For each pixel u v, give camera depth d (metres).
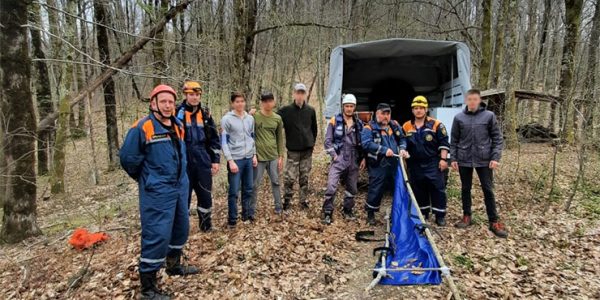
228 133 5.46
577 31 12.45
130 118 14.95
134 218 6.89
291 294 3.93
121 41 15.95
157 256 3.62
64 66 10.62
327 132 5.94
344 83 9.77
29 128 5.93
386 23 18.89
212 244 5.01
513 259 4.59
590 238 5.24
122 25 15.27
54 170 10.61
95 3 12.09
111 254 4.96
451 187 7.67
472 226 5.66
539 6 22.83
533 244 5.05
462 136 5.44
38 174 13.76
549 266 4.44
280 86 18.80
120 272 4.32
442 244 5.04
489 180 5.36
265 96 5.72
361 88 10.02
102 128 19.02
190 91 4.80
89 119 12.11
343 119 5.89
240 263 4.50
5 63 5.67
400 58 8.61
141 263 3.63
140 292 3.86
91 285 4.12
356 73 9.35
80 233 5.50
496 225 5.36
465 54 7.44
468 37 14.25
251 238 5.18
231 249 4.81
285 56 19.22
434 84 9.59
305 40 19.30
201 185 5.11
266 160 5.92
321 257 4.74
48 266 4.87
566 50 12.51
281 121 6.03
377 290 3.98
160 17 8.60
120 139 17.55
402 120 9.55
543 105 18.50
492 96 12.76
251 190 5.79
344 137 5.84
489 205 5.38
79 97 9.05
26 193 6.07
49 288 4.22
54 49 12.25
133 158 3.47
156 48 11.16
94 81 9.25
